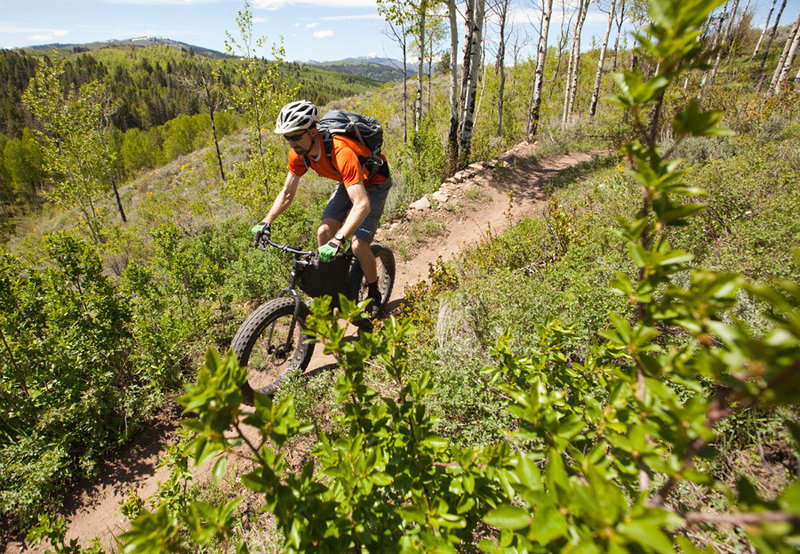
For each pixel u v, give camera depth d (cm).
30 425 314
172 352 372
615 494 80
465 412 246
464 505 130
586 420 171
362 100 3978
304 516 125
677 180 101
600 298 290
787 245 314
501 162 1160
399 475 144
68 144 1881
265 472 115
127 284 423
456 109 1091
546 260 446
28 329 356
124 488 297
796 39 1791
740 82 1973
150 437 338
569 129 1548
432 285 439
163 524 109
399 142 1684
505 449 132
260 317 324
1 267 362
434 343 312
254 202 1008
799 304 74
